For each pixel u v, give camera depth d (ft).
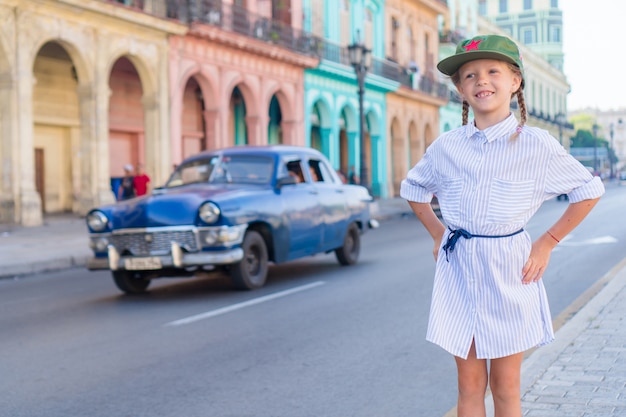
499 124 9.39
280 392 17.10
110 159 86.63
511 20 315.58
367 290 31.83
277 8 101.71
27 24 64.59
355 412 15.58
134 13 73.72
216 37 84.89
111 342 22.62
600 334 19.86
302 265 41.68
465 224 9.51
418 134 149.69
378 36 131.54
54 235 59.21
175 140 81.71
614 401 14.35
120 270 31.68
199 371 19.03
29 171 65.67
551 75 263.90
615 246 47.09
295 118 104.32
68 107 82.38
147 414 15.69
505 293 9.43
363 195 42.16
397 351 20.85
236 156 35.24
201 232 29.81
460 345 9.59
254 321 25.45
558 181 9.38
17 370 19.44
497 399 9.90
